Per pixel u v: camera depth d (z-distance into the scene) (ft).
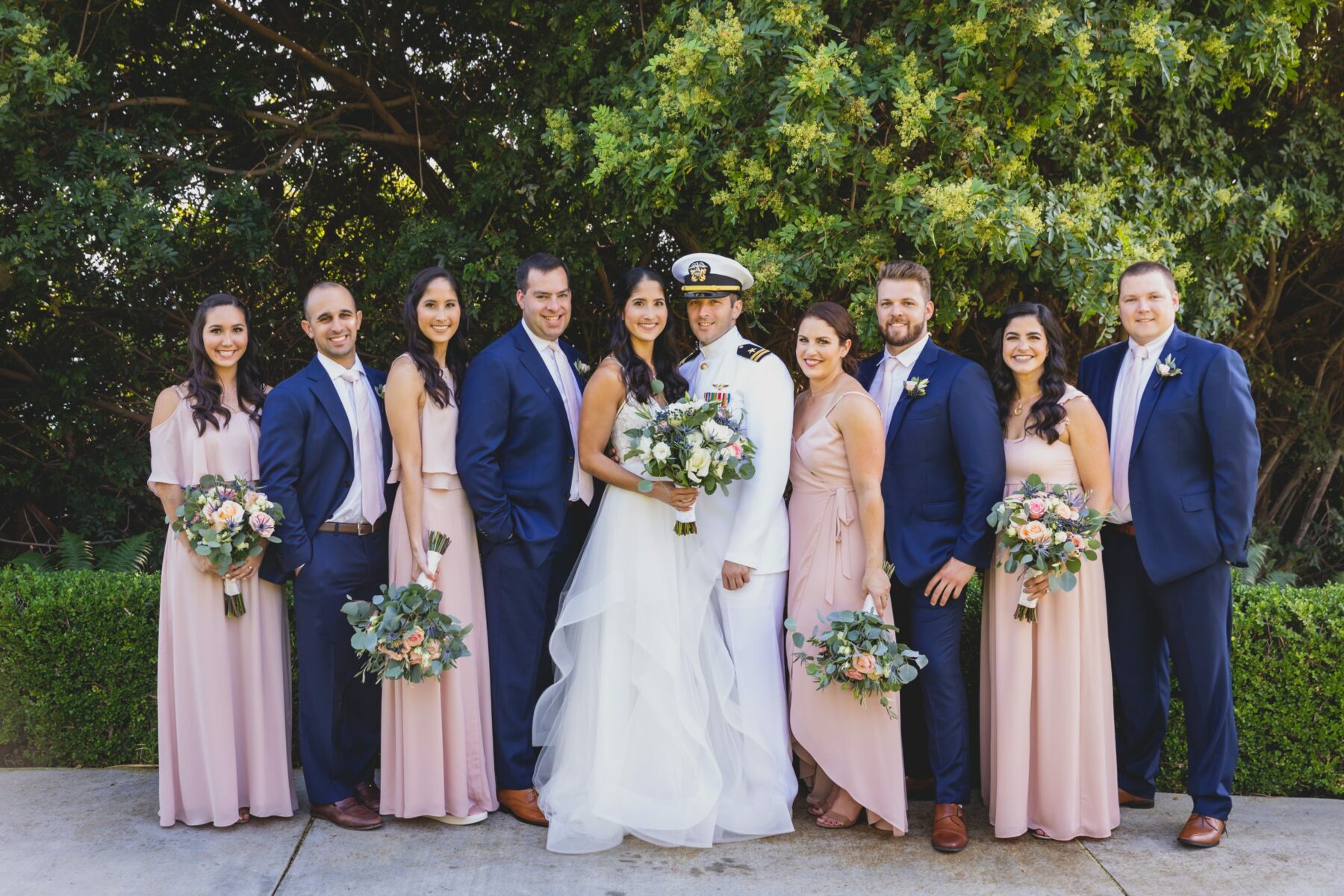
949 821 10.88
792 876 10.19
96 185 16.06
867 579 10.93
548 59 17.84
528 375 11.37
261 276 20.34
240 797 11.24
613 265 19.88
